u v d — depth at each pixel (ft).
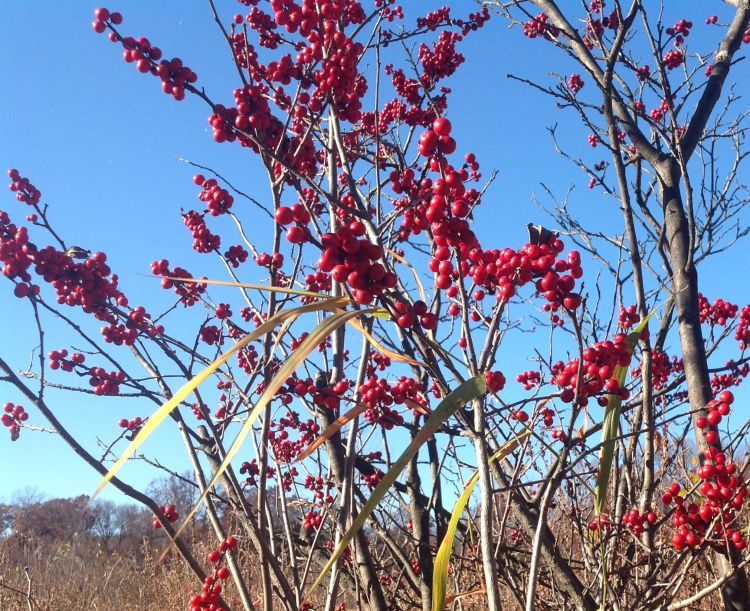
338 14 1.46
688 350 1.83
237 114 1.39
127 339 1.66
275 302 1.44
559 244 1.11
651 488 1.62
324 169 1.88
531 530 1.63
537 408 1.36
